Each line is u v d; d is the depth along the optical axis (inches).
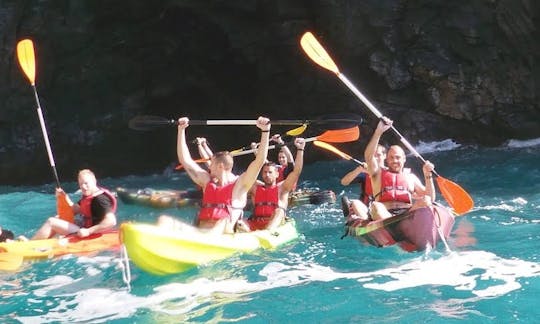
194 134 555.2
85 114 538.6
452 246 225.5
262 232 232.5
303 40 259.9
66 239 227.8
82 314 172.7
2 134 517.3
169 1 518.9
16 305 180.9
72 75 530.9
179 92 552.1
